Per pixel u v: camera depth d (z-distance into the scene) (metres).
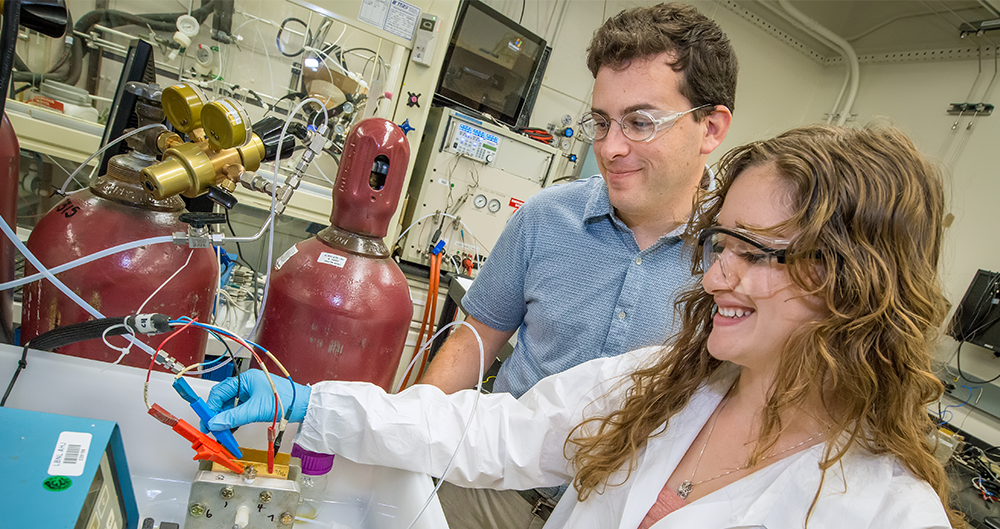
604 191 1.12
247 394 0.74
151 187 0.76
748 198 0.61
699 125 0.96
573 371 0.91
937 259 0.59
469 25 2.29
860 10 3.47
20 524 0.43
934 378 0.58
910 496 0.56
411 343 2.41
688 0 3.35
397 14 1.87
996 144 3.04
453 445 0.82
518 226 1.20
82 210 0.86
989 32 3.04
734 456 0.71
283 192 0.89
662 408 0.79
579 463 0.81
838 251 0.56
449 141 2.34
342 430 0.75
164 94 0.77
